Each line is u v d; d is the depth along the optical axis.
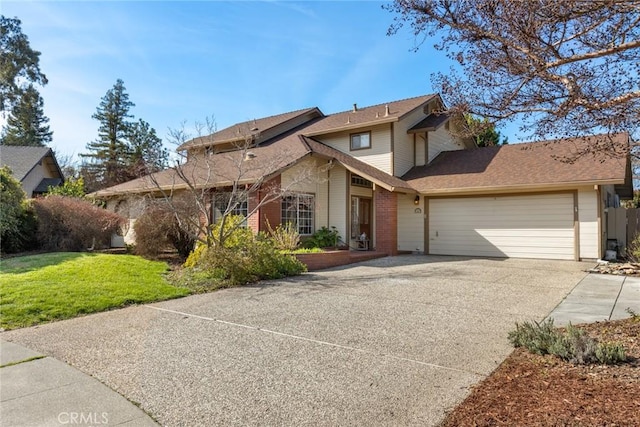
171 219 12.67
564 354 4.13
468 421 3.01
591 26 3.87
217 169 14.74
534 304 7.09
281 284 9.16
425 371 4.11
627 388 3.36
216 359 4.52
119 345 5.01
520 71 4.11
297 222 14.19
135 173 13.55
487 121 5.00
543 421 2.88
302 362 4.41
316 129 18.47
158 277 9.41
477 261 13.33
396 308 6.86
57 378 4.00
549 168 13.91
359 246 16.06
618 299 7.36
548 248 13.65
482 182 14.32
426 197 16.08
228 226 10.98
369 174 14.21
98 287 7.89
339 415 3.22
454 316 6.32
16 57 33.00
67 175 36.28
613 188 17.42
